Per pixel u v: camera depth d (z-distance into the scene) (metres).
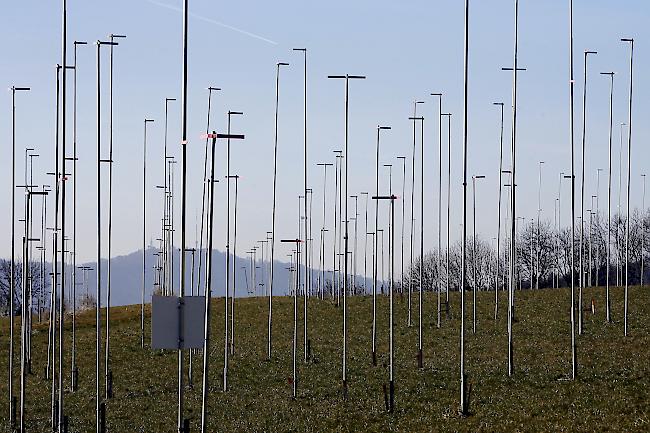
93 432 69.12
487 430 60.50
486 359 87.50
